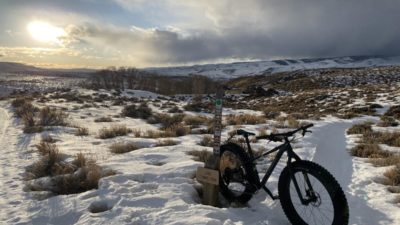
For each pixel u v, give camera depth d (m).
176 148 9.09
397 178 6.29
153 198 4.98
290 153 4.41
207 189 5.00
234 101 48.25
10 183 6.66
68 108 25.27
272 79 104.44
